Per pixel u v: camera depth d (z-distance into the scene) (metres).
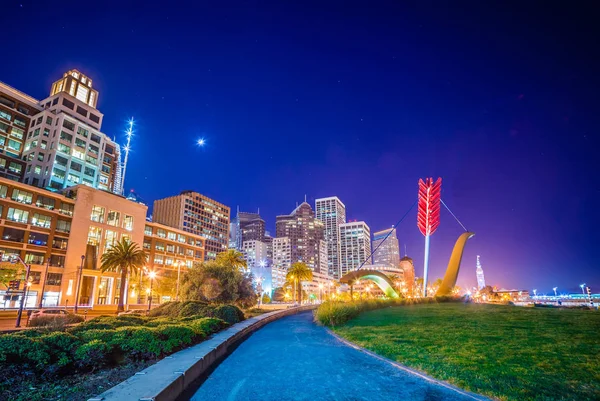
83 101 110.00
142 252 63.19
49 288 70.88
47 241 72.56
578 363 12.38
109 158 111.62
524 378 10.67
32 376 10.03
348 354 16.41
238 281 47.72
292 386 11.17
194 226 163.50
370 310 45.34
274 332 27.42
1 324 36.88
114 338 13.39
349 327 27.27
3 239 65.56
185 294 45.34
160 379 9.85
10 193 68.56
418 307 52.81
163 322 20.77
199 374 12.55
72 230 77.25
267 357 16.22
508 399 9.09
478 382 10.52
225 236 183.12
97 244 82.81
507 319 29.98
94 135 102.81
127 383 9.45
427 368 12.48
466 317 32.75
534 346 15.91
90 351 11.73
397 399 9.71
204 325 20.30
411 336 20.44
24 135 93.81
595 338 18.02
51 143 92.94
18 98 94.94
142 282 84.25
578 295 187.50
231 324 28.66
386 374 12.35
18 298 63.81
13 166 87.19
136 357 13.22
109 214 87.38
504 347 15.81
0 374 9.46
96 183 100.81
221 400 9.89
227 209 188.00
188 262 113.44
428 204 90.50
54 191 84.50
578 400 8.84
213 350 15.05
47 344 11.45
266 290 176.00
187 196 162.12
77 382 10.34
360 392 10.40
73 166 95.06
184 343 15.74
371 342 18.91
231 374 12.90
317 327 30.56
